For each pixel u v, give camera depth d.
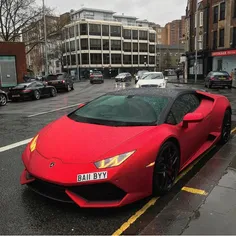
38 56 71.00
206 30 37.72
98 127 3.79
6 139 6.73
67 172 3.05
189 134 4.30
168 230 2.83
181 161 4.10
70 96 20.03
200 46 39.91
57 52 69.69
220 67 35.12
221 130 5.59
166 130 3.73
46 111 11.81
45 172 3.13
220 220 2.92
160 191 3.54
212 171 4.31
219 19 34.50
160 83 16.72
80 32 73.75
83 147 3.31
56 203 3.42
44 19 38.03
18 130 7.80
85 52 74.19
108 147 3.26
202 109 5.07
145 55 87.69
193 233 2.71
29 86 18.08
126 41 82.69
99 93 21.92
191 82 34.19
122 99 4.50
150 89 4.94
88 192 3.06
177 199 3.44
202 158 5.00
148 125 3.77
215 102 5.52
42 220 3.08
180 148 4.01
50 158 3.27
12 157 5.27
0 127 8.27
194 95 5.23
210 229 2.77
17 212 3.24
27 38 46.31
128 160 3.12
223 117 5.61
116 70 81.31
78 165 3.08
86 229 2.91
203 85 28.81
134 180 3.15
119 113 4.11
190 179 4.11
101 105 4.47
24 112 11.67
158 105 4.18
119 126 3.76
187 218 3.00
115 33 78.44
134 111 4.10
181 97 4.66
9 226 2.97
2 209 3.31
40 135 3.95
